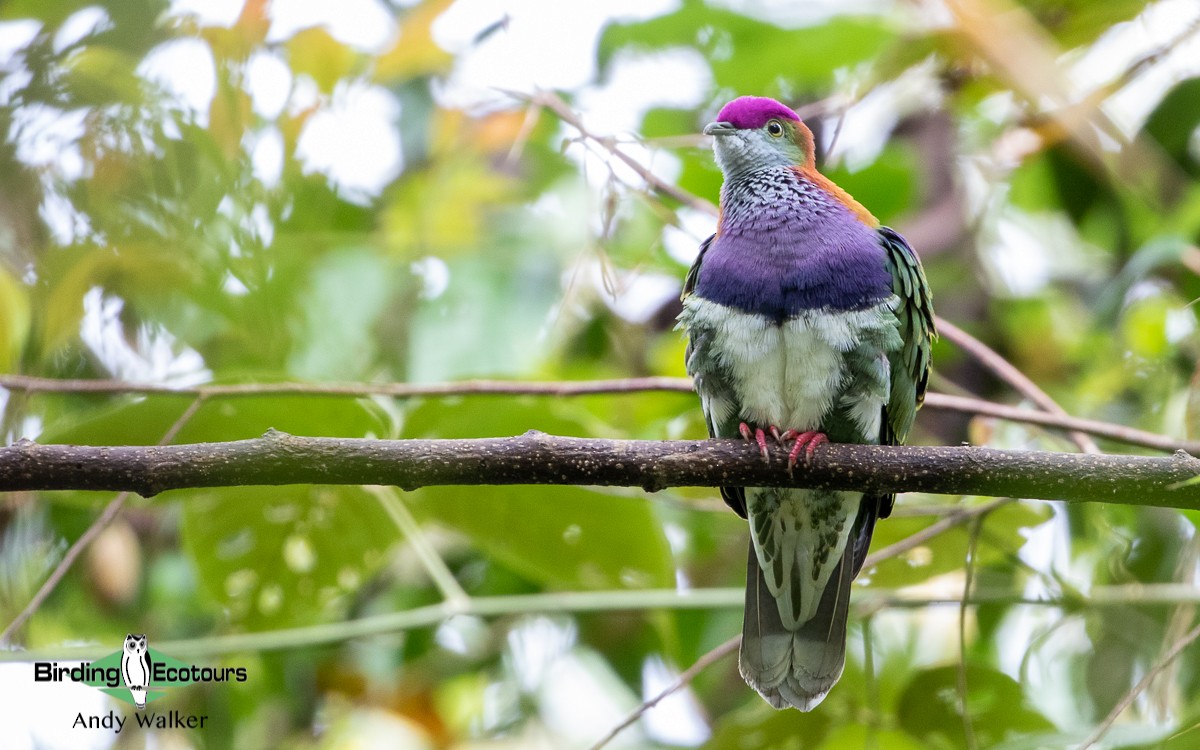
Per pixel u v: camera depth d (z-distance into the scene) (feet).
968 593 28.58
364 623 30.07
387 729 37.91
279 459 23.38
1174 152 37.01
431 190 40.19
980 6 30.73
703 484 25.67
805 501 29.86
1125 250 40.47
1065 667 36.78
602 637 39.24
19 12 23.39
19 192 23.82
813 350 29.14
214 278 26.66
